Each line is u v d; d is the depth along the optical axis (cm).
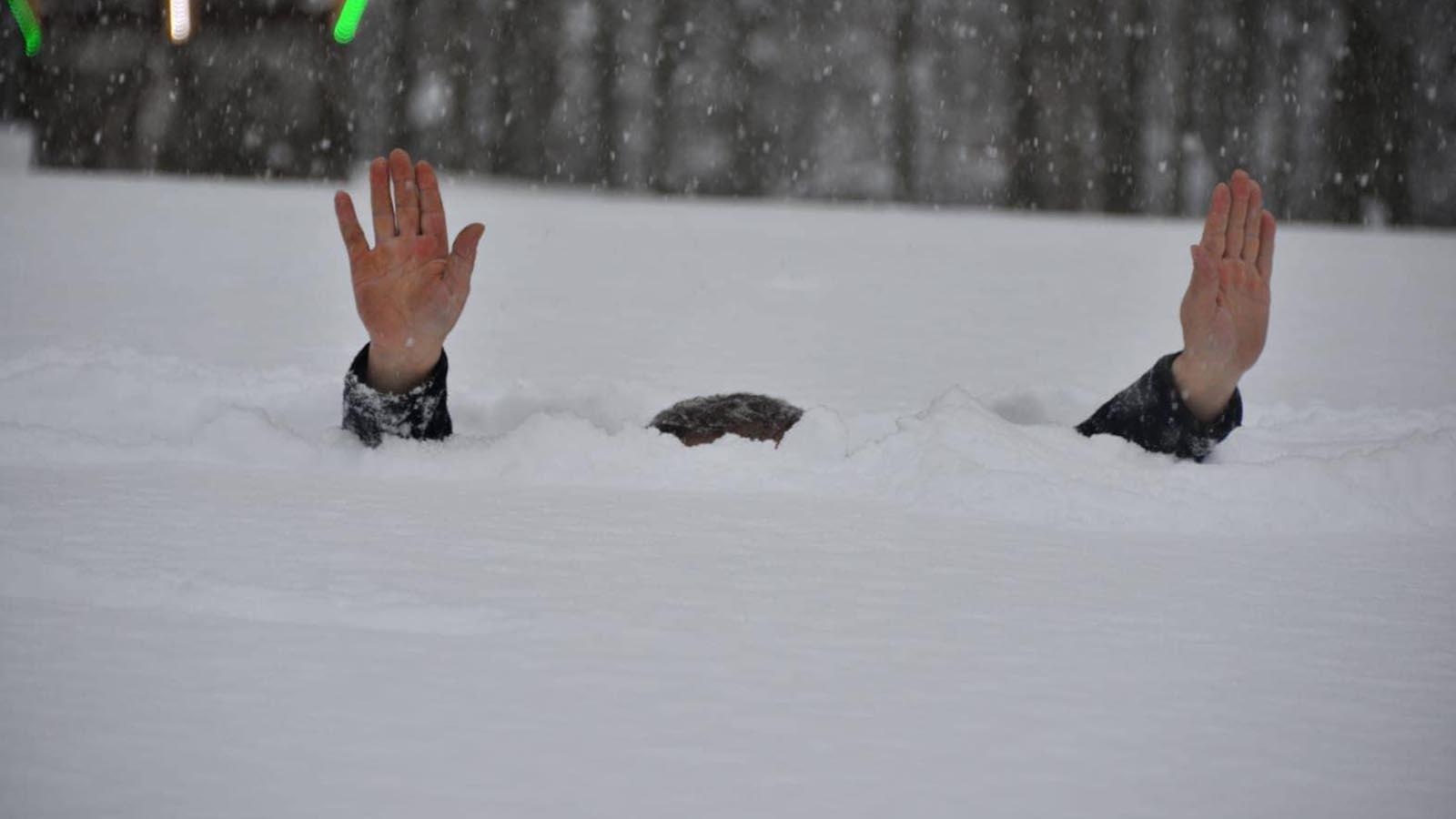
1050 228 1955
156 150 2175
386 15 3888
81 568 319
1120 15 4106
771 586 337
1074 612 322
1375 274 1441
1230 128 4081
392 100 3928
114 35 2167
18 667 256
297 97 2198
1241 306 521
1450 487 466
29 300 1012
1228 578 364
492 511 424
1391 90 3972
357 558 348
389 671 261
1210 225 525
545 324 1016
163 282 1117
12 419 590
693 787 212
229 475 474
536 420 517
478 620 297
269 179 2198
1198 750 234
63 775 208
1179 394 533
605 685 257
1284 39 4038
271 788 206
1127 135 4128
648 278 1267
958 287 1288
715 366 882
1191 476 465
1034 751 232
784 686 260
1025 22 4134
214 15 2178
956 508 451
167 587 311
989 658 283
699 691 256
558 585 330
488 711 242
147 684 249
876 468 492
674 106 4106
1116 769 225
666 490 479
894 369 895
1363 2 3972
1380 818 209
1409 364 957
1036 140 4150
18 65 2764
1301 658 289
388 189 514
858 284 1281
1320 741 240
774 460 502
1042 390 696
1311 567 382
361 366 523
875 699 255
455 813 200
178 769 212
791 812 205
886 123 4144
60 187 1723
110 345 822
